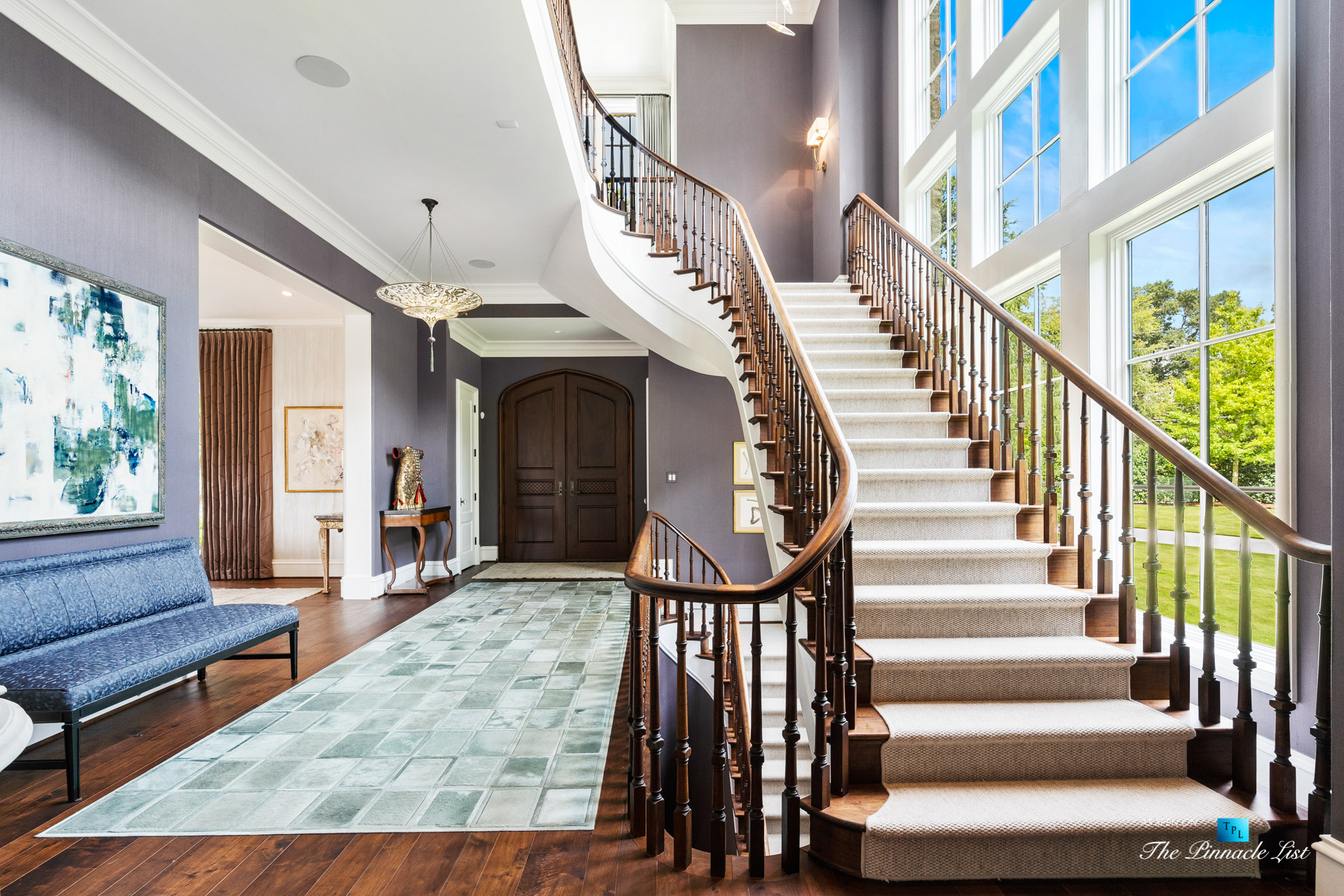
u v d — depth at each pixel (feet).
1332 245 5.59
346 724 10.40
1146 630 7.82
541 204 16.71
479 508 31.83
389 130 13.17
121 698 8.62
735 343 16.06
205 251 17.88
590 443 32.22
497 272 22.41
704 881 6.18
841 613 6.89
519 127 13.07
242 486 25.44
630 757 7.23
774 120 24.30
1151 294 10.50
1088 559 9.12
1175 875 6.05
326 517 22.02
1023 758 6.88
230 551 25.34
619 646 15.28
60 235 9.86
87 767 8.80
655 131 27.89
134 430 11.21
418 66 11.10
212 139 12.98
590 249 17.49
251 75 11.33
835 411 13.50
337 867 6.52
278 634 12.27
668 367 24.48
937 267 13.85
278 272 16.42
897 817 6.13
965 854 6.04
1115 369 11.11
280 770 8.73
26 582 9.02
